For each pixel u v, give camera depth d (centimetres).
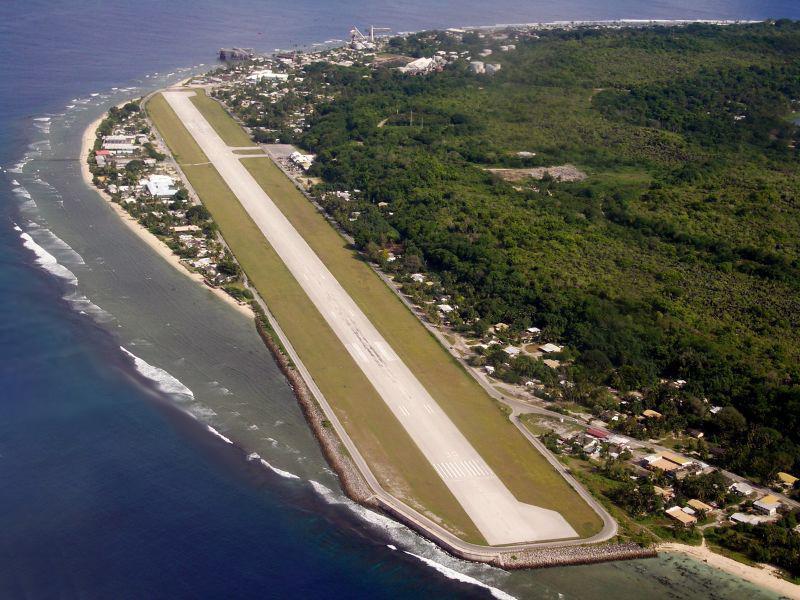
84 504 19488
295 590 17362
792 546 19088
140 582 17375
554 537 19100
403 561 18312
